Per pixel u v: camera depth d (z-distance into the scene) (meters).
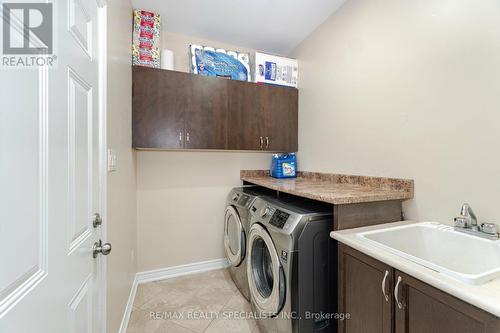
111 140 1.32
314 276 1.37
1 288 0.46
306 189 1.71
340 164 2.13
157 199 2.46
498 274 0.82
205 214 2.66
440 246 1.29
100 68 1.13
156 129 2.12
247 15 2.22
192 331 1.69
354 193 1.51
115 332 1.44
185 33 2.51
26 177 0.55
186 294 2.16
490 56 1.17
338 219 1.35
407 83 1.56
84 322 0.93
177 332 1.68
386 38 1.69
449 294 0.78
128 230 1.87
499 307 0.65
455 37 1.30
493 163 1.16
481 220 1.20
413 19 1.51
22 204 0.54
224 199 2.74
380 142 1.75
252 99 2.50
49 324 0.65
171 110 2.17
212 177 2.68
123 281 1.69
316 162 2.43
